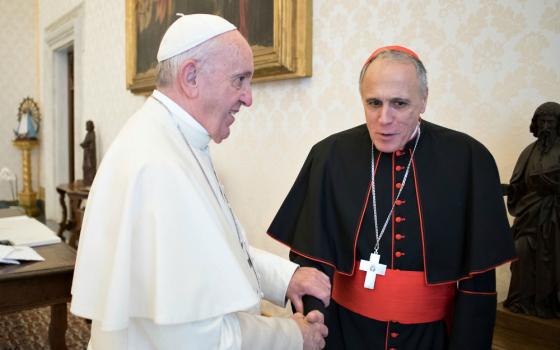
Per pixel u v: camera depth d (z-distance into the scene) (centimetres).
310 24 320
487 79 225
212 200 141
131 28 542
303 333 147
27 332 378
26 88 1042
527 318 171
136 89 530
